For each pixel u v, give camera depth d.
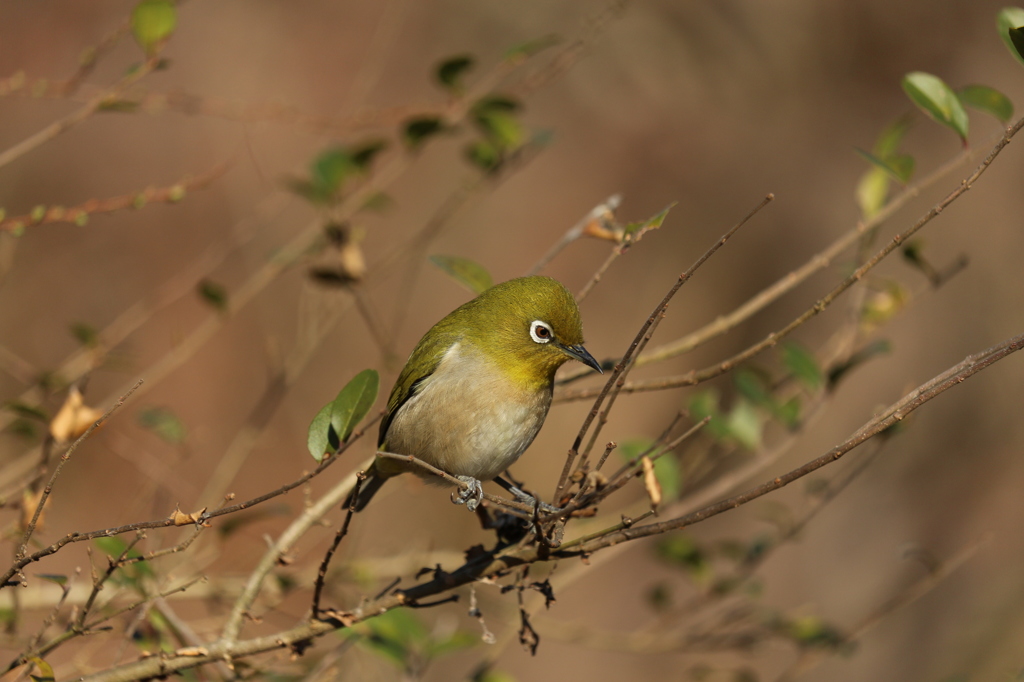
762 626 9.37
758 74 19.41
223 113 8.98
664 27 19.59
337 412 5.47
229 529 8.12
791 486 14.84
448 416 6.89
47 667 5.02
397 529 15.40
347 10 18.62
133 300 15.92
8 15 16.22
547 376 6.96
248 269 16.53
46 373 8.07
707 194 19.42
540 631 8.93
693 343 7.55
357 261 9.01
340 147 8.97
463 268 7.59
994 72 17.31
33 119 16.05
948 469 14.88
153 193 7.29
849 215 18.39
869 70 18.62
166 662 5.43
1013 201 15.46
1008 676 8.18
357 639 6.88
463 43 18.94
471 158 9.48
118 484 13.87
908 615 14.02
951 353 15.15
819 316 17.69
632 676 15.35
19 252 15.23
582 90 19.81
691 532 15.68
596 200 19.39
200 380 15.98
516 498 7.18
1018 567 13.88
